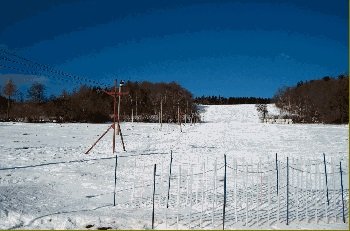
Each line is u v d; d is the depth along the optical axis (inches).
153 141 1701.5
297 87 5113.2
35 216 512.7
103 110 3666.3
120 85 1309.1
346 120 3622.0
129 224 501.7
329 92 4087.1
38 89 3762.3
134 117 3836.1
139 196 649.0
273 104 5841.5
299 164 858.8
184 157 1154.7
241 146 1519.4
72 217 513.3
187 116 3924.7
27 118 3329.2
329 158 1124.5
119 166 974.4
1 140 1512.1
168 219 518.3
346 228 488.7
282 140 1775.3
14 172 822.5
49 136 1797.5
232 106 6018.7
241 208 581.9
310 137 1913.1
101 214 528.4
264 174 832.3
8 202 572.7
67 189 695.1
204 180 668.7
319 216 550.6
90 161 1037.8
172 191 687.7
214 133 2139.5
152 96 4281.5
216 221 514.6
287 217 508.4
